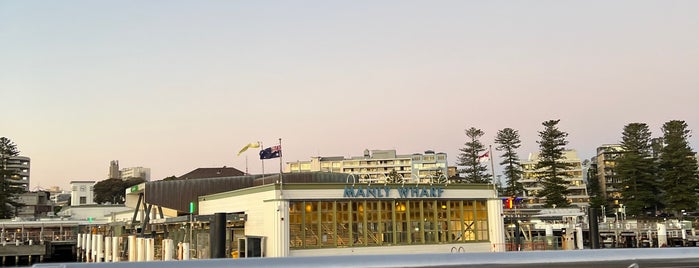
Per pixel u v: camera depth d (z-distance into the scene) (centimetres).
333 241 4178
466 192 4556
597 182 15125
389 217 4344
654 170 10988
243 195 4559
